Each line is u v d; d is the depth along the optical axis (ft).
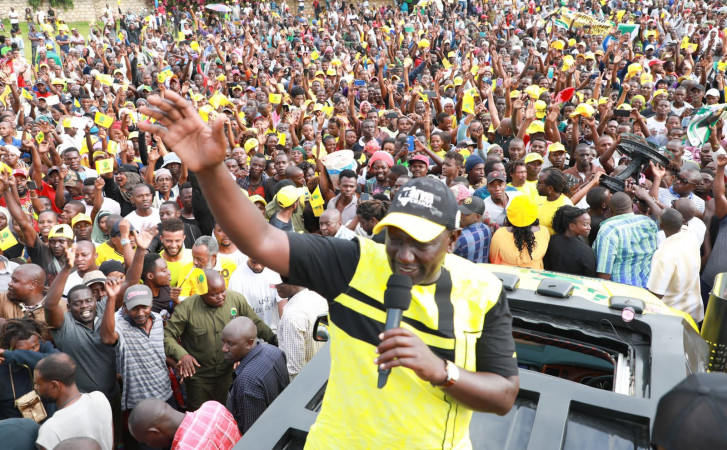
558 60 55.93
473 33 88.99
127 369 15.06
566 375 12.07
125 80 50.49
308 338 15.19
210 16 103.91
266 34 86.22
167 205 21.80
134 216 23.17
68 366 12.50
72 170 27.78
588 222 17.33
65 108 39.45
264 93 46.19
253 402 13.17
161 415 11.53
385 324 4.99
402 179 21.65
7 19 102.01
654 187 21.79
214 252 17.94
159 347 15.29
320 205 24.23
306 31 90.48
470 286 5.22
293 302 15.38
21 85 51.03
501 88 46.60
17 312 16.52
